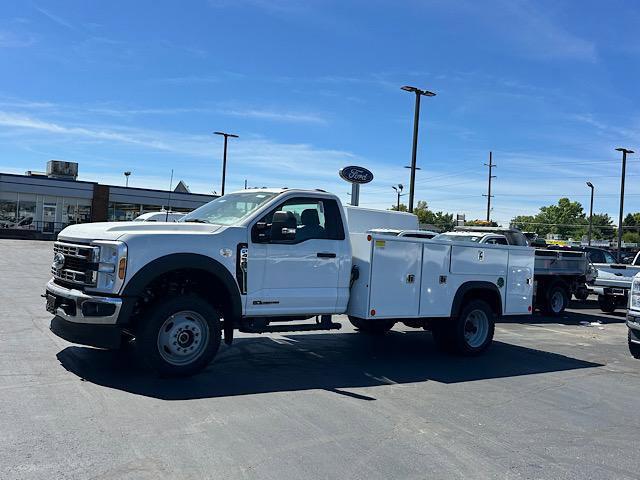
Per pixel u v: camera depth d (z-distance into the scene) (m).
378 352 9.23
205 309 6.74
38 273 18.17
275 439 4.91
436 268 8.70
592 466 4.76
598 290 17.94
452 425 5.61
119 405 5.55
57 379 6.33
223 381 6.69
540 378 8.04
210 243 6.74
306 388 6.62
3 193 43.56
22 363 6.93
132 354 7.64
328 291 7.76
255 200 7.62
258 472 4.22
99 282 6.28
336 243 7.84
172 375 6.60
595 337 12.72
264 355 8.34
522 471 4.56
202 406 5.68
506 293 9.70
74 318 6.35
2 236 42.03
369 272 7.91
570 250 17.53
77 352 7.62
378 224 16.91
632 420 6.21
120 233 6.37
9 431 4.73
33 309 10.98
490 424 5.73
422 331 11.87
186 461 4.34
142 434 4.83
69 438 4.65
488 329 9.42
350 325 11.84
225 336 7.21
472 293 9.47
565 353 10.32
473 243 9.18
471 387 7.23
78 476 3.98
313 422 5.41
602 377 8.37
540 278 16.17
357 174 22.27
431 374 7.84
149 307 6.64
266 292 7.20
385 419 5.64
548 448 5.14
